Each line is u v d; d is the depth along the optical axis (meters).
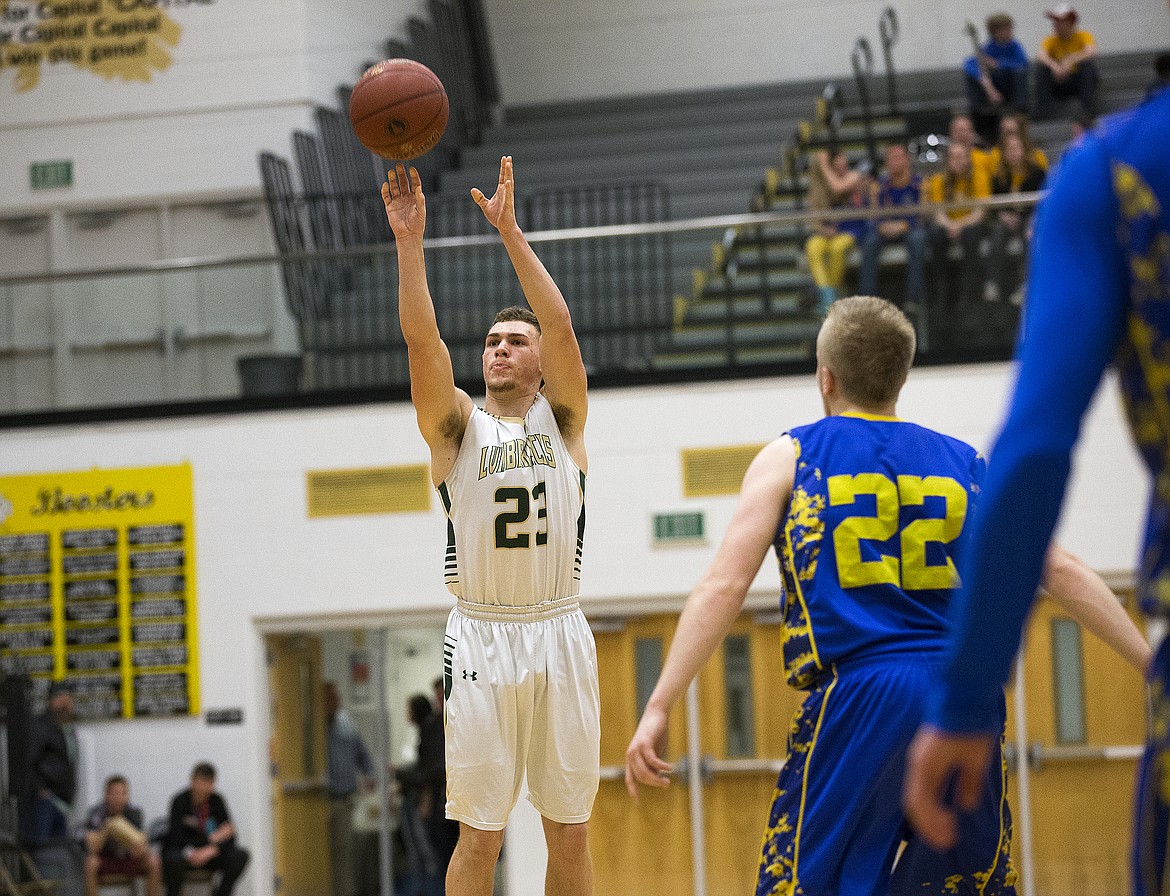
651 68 23.83
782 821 3.66
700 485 15.46
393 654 16.31
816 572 3.71
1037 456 1.79
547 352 5.08
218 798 15.70
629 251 15.68
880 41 22.98
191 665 16.17
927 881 3.57
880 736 3.54
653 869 15.82
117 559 16.34
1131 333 1.88
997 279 14.90
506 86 24.30
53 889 15.13
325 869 16.20
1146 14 21.78
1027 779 15.46
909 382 14.99
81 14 20.70
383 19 21.77
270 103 20.28
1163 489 1.90
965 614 1.86
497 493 4.95
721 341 15.53
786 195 19.73
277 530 16.14
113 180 20.56
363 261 16.20
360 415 16.08
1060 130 19.39
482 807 4.91
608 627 15.77
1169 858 1.90
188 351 16.36
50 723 15.38
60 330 16.50
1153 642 14.90
